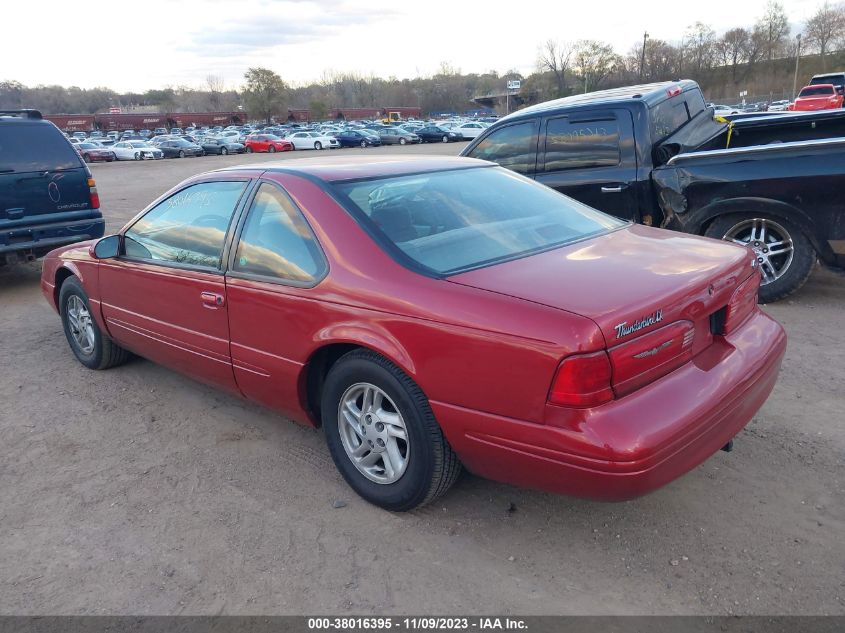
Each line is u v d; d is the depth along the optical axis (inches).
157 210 168.2
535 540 117.3
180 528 126.2
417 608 103.3
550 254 121.6
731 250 126.1
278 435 161.2
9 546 123.1
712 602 101.1
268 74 4143.7
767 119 272.8
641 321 98.6
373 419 124.3
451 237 125.1
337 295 121.2
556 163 267.6
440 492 120.8
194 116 3917.3
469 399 106.0
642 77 2957.7
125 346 189.9
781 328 130.6
